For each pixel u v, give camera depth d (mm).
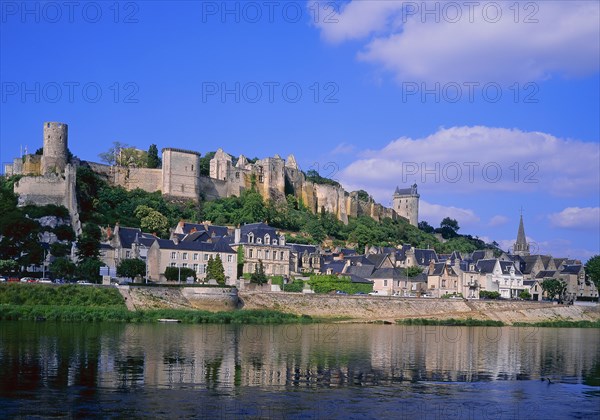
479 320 168625
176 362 80000
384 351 97500
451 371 82062
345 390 68188
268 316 145000
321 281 187250
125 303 137625
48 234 186625
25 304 129000
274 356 87750
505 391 71000
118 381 68375
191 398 62406
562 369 87688
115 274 163500
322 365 82062
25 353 82500
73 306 130000
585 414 62344
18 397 60750
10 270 159375
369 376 76188
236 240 192875
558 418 60750
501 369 85500
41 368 73438
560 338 135625
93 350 86562
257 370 76938
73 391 63500
